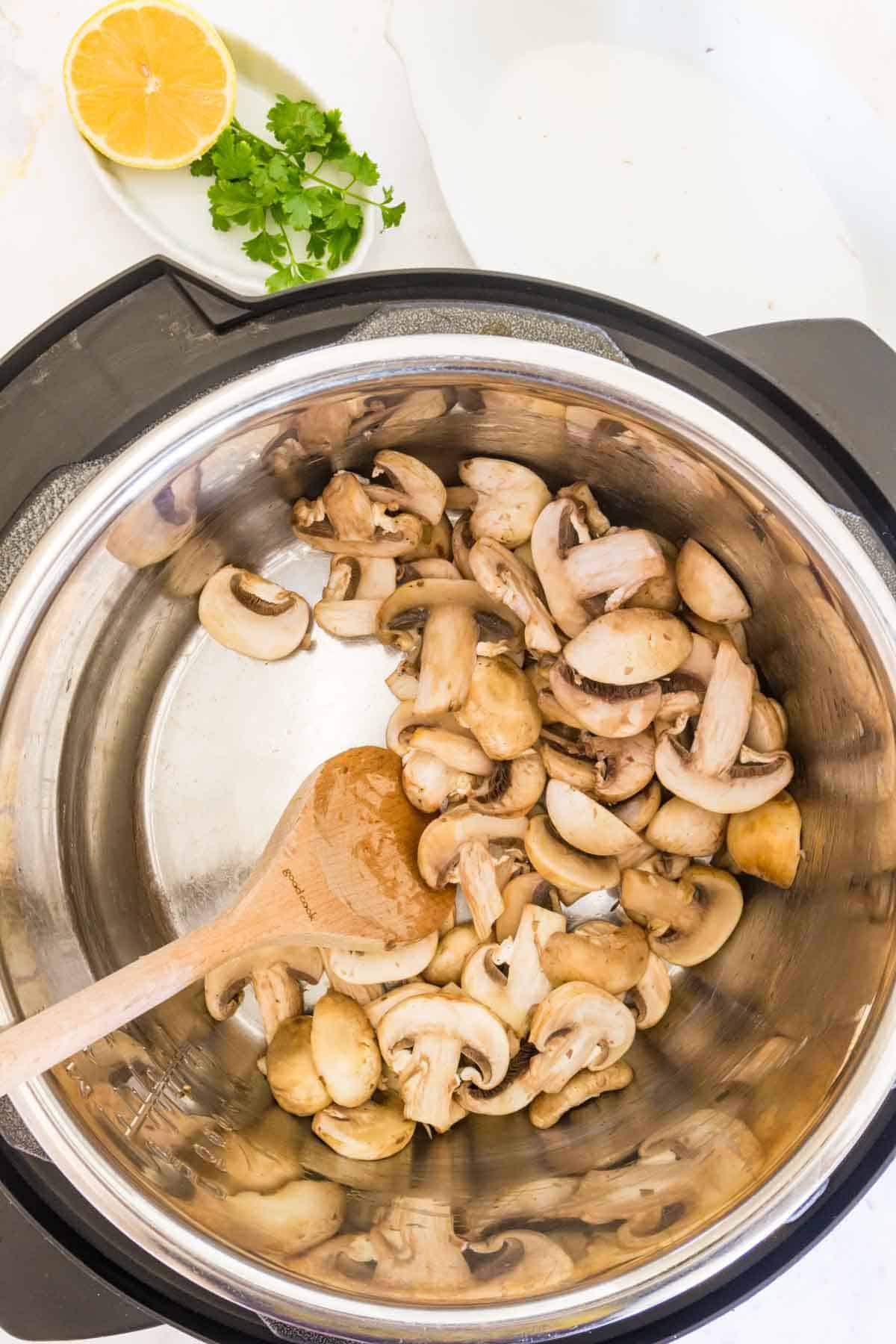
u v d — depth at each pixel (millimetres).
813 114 632
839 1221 536
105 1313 544
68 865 572
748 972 595
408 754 588
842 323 538
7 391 529
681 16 623
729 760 578
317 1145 587
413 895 583
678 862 604
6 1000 514
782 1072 549
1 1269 543
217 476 543
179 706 625
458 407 542
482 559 581
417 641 599
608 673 575
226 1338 542
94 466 529
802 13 638
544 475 595
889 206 631
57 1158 503
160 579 578
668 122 638
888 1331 643
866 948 528
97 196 640
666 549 593
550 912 594
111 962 585
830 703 553
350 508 583
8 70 639
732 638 595
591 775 589
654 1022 607
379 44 644
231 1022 617
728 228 641
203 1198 529
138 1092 550
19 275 640
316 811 573
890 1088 506
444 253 644
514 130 633
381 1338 509
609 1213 544
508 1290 518
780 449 532
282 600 607
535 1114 597
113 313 530
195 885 622
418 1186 573
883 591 502
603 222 638
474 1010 586
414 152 643
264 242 618
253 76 630
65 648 541
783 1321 642
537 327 530
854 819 543
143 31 596
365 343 503
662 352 533
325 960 605
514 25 621
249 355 531
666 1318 538
